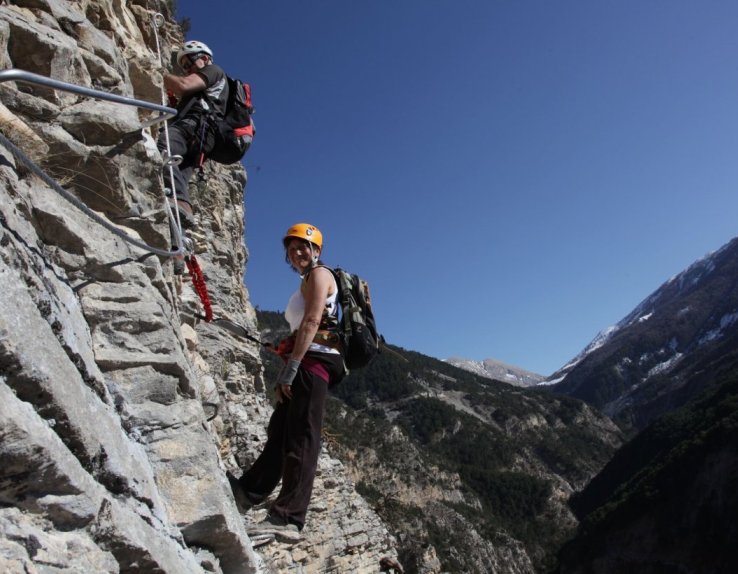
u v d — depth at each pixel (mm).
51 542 2191
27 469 2158
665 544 74750
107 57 4633
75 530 2377
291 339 4371
